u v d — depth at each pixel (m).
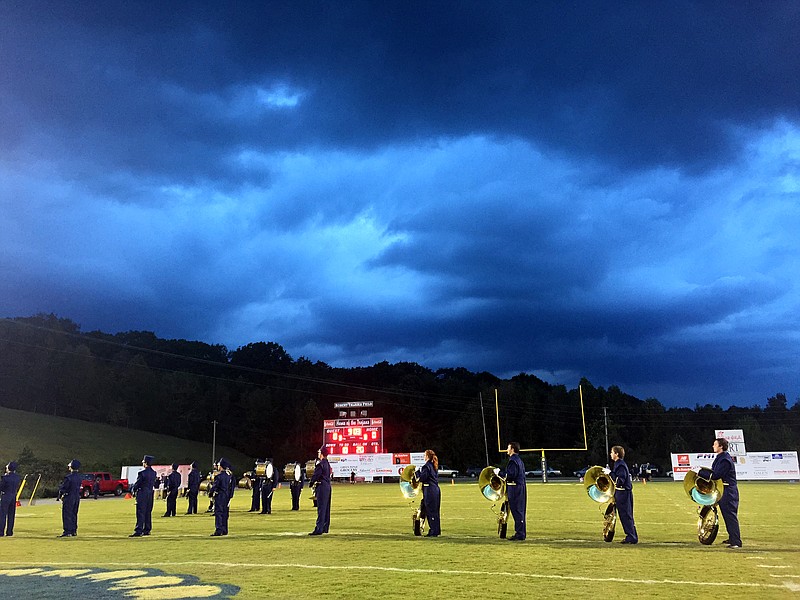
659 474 85.00
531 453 97.62
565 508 24.66
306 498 36.91
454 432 104.62
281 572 9.76
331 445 59.47
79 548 13.65
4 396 100.06
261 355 132.62
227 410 115.44
